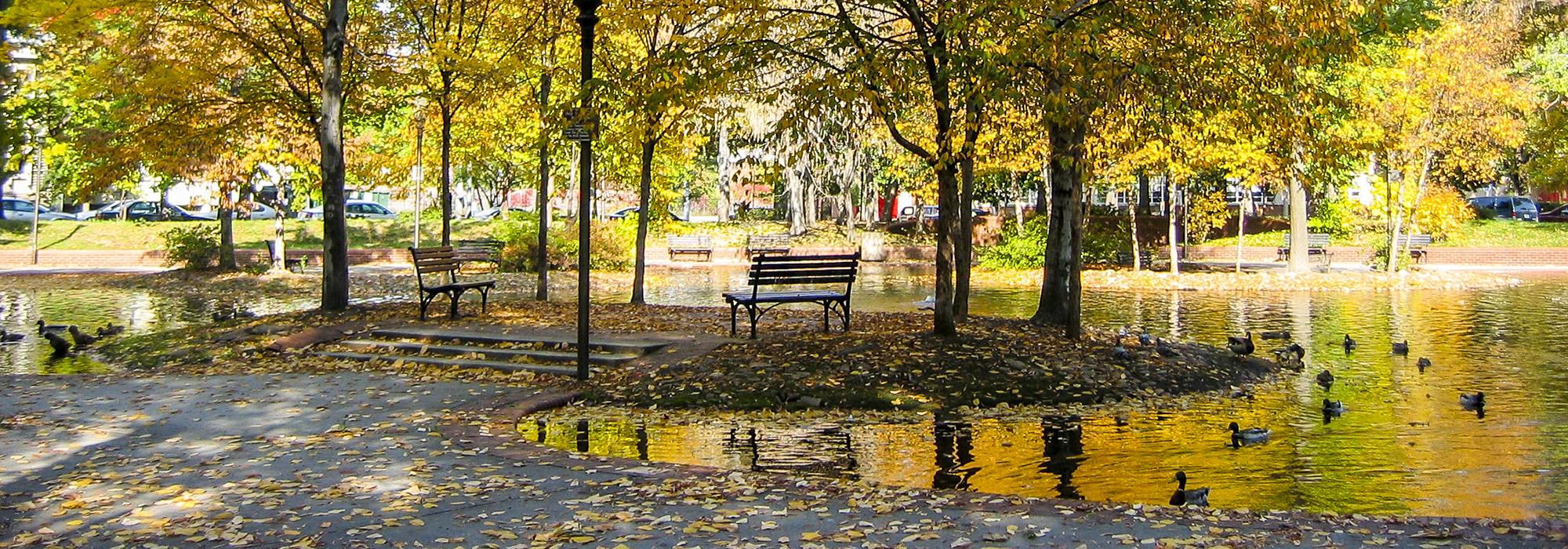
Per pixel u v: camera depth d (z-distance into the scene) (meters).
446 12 22.09
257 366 14.51
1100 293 28.86
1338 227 46.03
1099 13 13.24
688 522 6.89
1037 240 35.97
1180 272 34.56
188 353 15.49
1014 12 11.91
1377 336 18.80
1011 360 12.94
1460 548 6.15
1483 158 34.53
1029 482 8.58
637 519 6.97
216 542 6.58
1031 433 10.50
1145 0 13.34
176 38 21.33
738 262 43.19
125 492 7.79
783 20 13.77
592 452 9.68
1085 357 13.55
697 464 9.22
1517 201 57.03
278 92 22.75
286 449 9.24
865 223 55.44
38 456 8.98
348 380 13.16
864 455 9.56
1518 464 9.19
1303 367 15.08
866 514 7.00
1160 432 10.56
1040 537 6.47
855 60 13.10
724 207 53.22
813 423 10.95
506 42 21.81
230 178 31.83
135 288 30.78
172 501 7.52
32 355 16.67
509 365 13.81
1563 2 30.61
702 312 18.77
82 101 29.06
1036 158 25.84
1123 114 13.91
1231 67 13.21
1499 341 18.05
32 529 6.88
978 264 39.88
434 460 8.73
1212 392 12.91
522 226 37.72
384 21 22.12
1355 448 9.84
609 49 21.62
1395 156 32.41
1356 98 28.53
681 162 30.94
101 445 9.41
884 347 13.34
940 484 8.54
